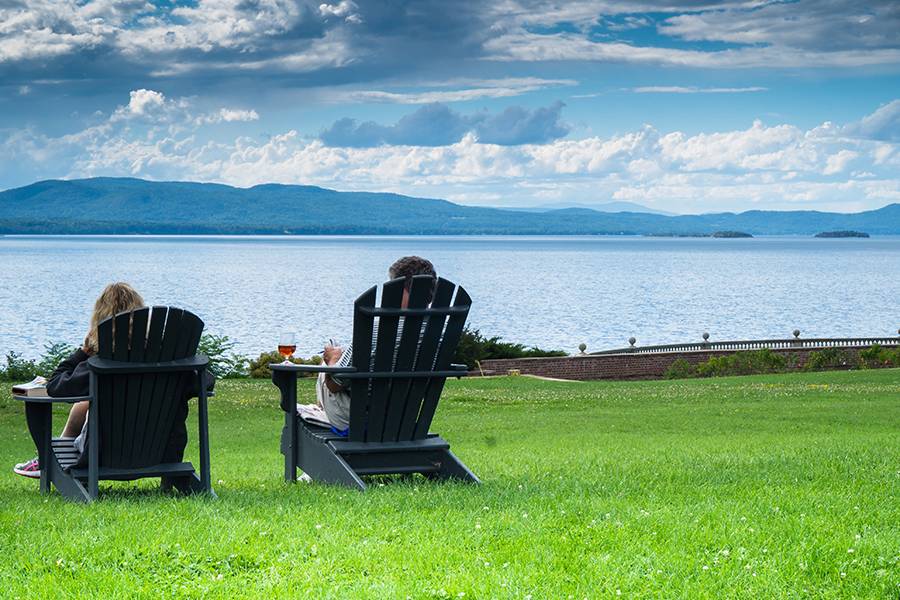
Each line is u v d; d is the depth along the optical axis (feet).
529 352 143.95
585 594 14.70
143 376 23.20
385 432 26.30
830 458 33.22
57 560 16.44
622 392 93.81
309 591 14.78
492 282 479.41
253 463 40.55
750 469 29.58
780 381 108.99
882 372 118.73
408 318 25.26
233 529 18.57
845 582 15.65
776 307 336.90
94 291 353.31
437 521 19.74
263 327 231.50
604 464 33.60
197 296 338.34
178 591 14.93
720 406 76.48
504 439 54.34
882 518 20.33
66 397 22.86
